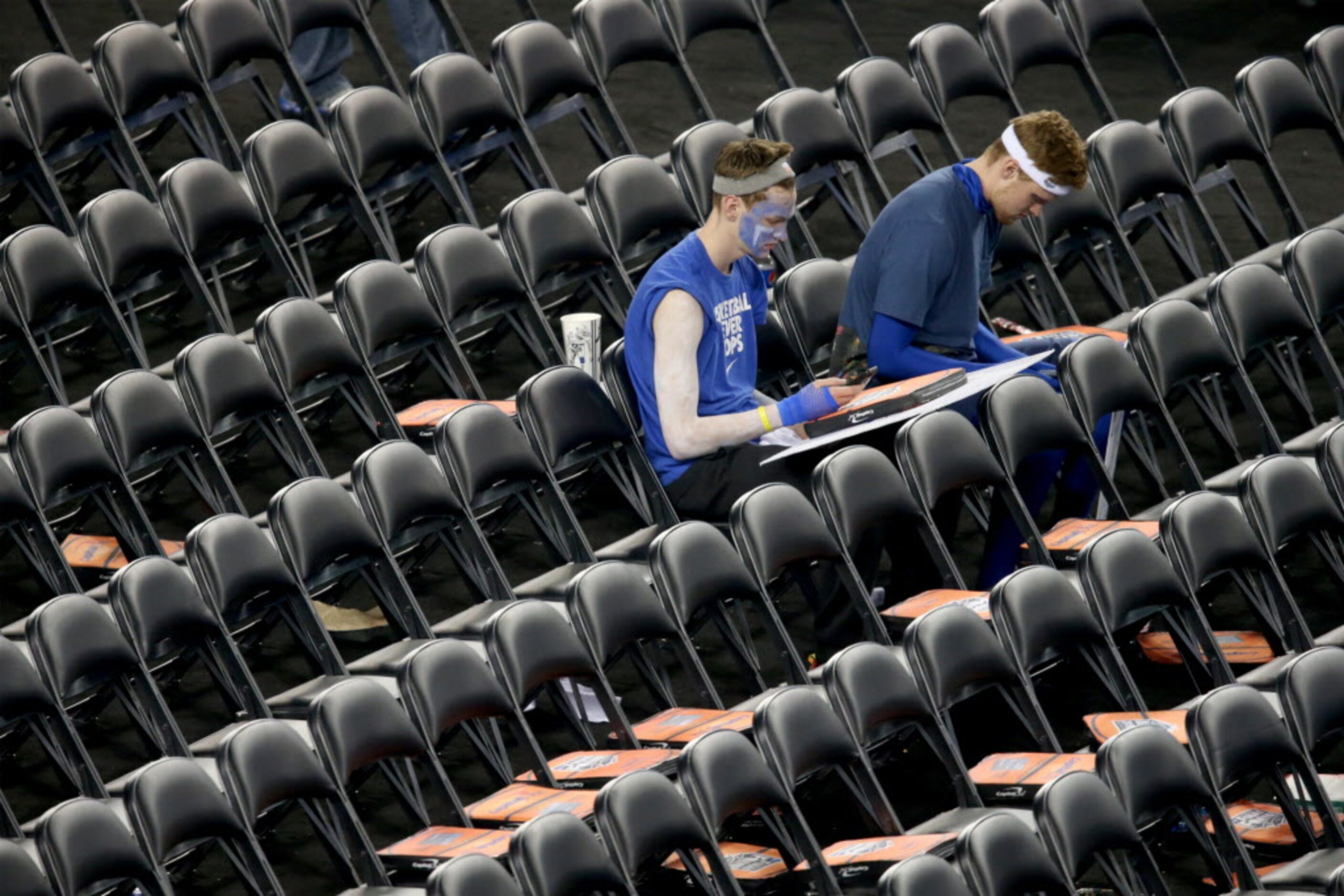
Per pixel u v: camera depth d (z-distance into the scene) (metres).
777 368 22.09
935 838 16.67
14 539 19.02
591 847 15.55
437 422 21.67
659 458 20.17
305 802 16.36
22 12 34.03
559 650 17.72
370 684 16.81
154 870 15.29
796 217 25.56
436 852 16.25
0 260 21.09
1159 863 18.48
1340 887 16.61
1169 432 21.69
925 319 20.70
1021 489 21.34
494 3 36.62
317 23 26.52
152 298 26.06
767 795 16.50
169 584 17.69
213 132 25.72
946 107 26.94
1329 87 28.22
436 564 22.47
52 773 18.89
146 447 19.47
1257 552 20.14
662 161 28.05
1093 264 25.73
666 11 27.30
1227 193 30.86
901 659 18.58
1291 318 23.27
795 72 34.53
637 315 19.84
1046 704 20.56
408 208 27.67
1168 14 37.53
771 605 18.83
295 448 20.78
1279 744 17.69
